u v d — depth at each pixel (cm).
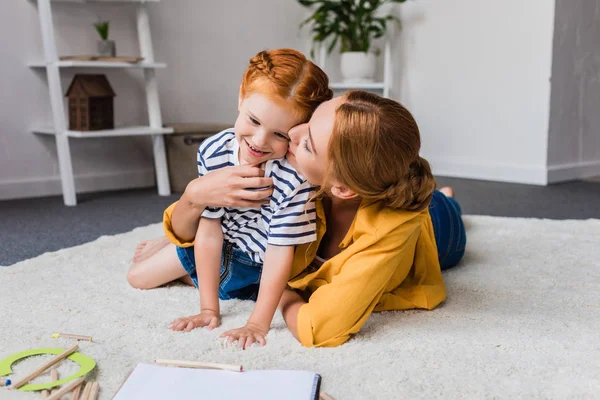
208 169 106
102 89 240
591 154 316
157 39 287
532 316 111
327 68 347
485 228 184
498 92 304
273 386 78
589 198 253
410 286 117
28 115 252
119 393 76
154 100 257
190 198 103
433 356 93
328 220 109
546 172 290
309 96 92
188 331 101
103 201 243
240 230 109
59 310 111
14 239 176
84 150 269
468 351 95
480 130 313
